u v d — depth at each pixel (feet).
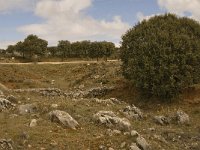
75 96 122.72
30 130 57.62
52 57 357.41
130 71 108.58
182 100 100.42
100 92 123.95
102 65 179.73
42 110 69.97
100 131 60.70
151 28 112.98
